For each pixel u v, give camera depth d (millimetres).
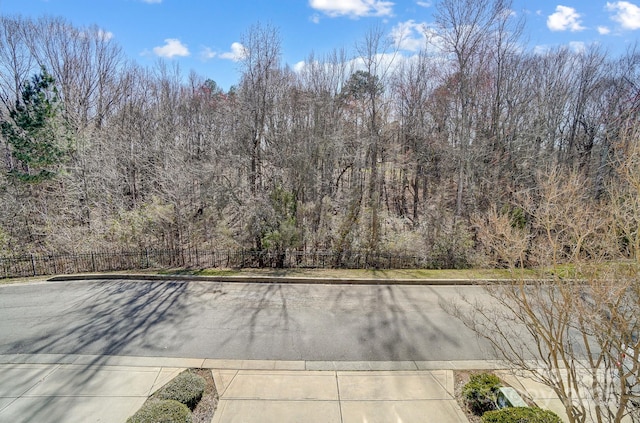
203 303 8188
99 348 6031
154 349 6012
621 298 3256
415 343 6352
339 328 6938
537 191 11789
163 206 13852
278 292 9016
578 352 6027
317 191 16719
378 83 18578
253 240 12398
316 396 4730
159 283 9617
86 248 12078
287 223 11641
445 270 11234
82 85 21109
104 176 15977
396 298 8680
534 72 18844
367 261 11812
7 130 14078
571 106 18734
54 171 14453
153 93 25250
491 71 17500
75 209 14820
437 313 7730
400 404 4586
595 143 17875
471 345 6285
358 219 13320
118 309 7793
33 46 19500
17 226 13812
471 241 12203
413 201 23531
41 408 4426
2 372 5277
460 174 15148
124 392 4789
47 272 10742
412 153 21156
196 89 28109
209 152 18328
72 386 4918
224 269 10938
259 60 13992
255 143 14172
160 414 3771
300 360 5707
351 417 4312
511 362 4230
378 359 5773
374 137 16641
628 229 3250
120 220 13383
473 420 4293
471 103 16641
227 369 5398
